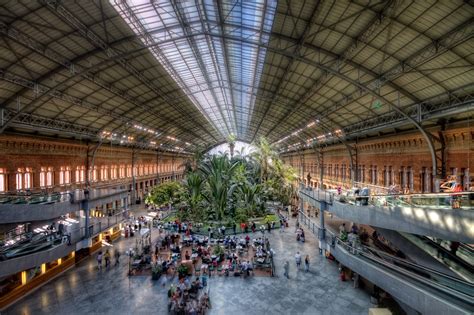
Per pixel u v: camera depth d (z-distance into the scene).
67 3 15.67
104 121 35.03
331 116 32.53
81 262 25.03
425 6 12.77
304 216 31.41
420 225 12.34
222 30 20.16
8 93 21.28
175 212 43.50
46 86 22.70
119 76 26.53
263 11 17.58
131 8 18.16
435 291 10.67
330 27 16.75
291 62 23.36
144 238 31.53
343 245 18.73
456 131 18.25
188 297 17.66
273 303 17.69
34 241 19.48
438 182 18.86
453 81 16.61
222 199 38.06
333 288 19.77
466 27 12.90
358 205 17.30
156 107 38.50
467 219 10.28
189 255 25.77
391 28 15.02
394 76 18.12
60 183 31.00
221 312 16.64
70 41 18.92
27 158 26.20
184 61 28.48
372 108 25.53
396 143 25.67
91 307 17.20
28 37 17.12
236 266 22.77
